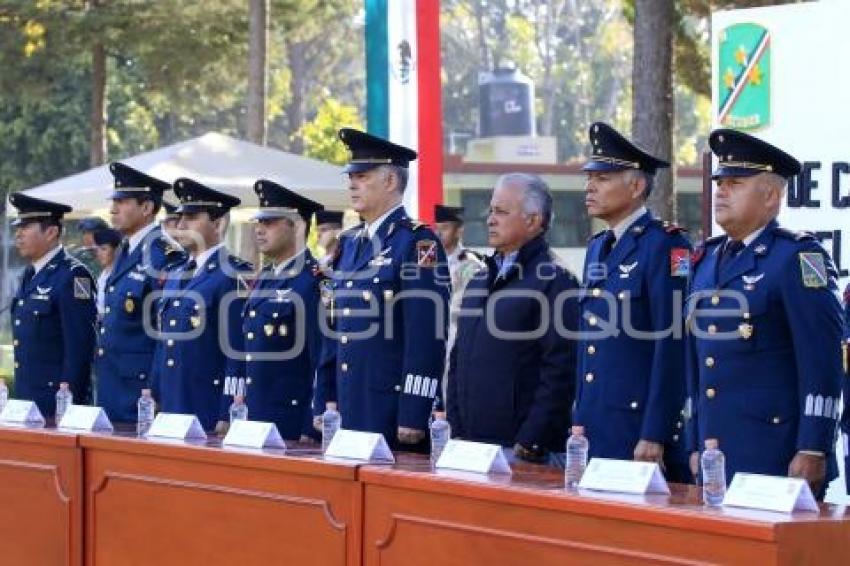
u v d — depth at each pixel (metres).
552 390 10.83
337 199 22.20
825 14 13.05
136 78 54.91
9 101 45.50
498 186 11.22
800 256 9.25
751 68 13.53
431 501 8.46
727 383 9.47
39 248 15.44
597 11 82.38
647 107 21.56
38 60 38.81
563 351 10.89
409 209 16.92
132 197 14.59
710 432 9.53
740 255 9.56
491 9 83.56
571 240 39.00
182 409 13.44
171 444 10.26
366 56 17.44
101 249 19.42
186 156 22.36
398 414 11.45
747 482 7.42
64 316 15.21
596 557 7.54
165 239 14.66
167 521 10.27
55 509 11.19
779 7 13.34
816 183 13.09
